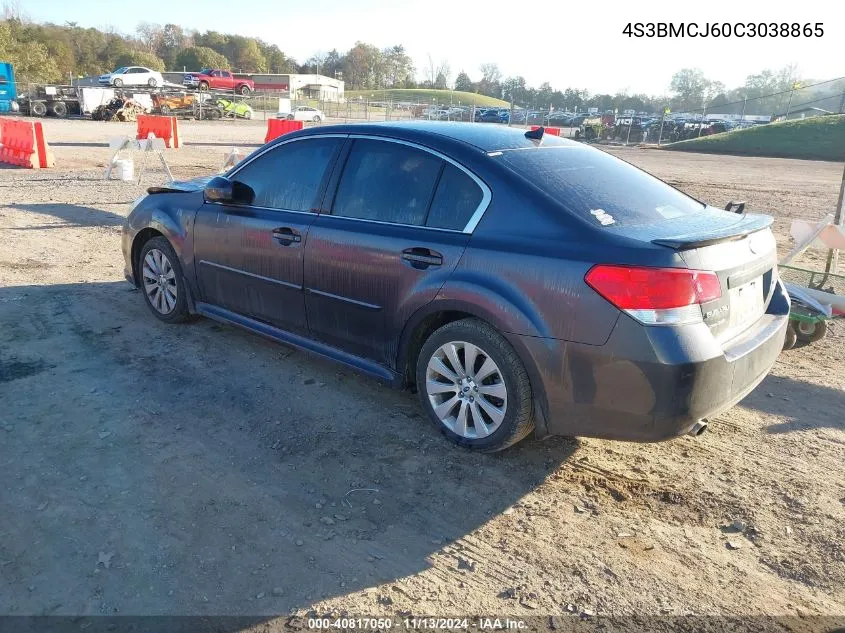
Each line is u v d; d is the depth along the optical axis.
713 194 16.36
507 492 3.42
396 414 4.18
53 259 7.71
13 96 37.25
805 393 4.71
